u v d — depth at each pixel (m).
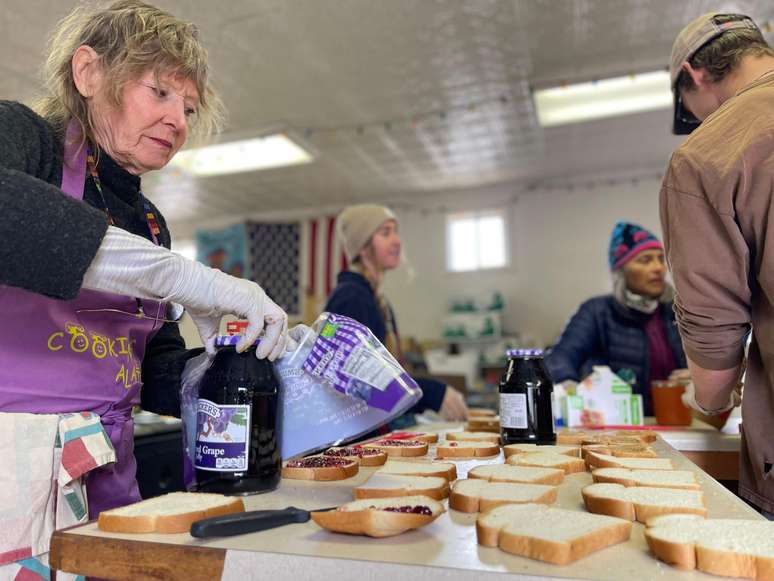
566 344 2.39
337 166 5.77
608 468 0.88
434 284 6.82
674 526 0.56
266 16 3.17
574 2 3.15
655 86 4.03
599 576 0.48
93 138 0.96
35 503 0.80
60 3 2.95
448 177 6.31
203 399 0.81
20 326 0.85
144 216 1.06
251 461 0.79
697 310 0.99
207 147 4.88
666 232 1.01
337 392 0.84
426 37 3.45
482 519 0.59
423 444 1.18
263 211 7.38
